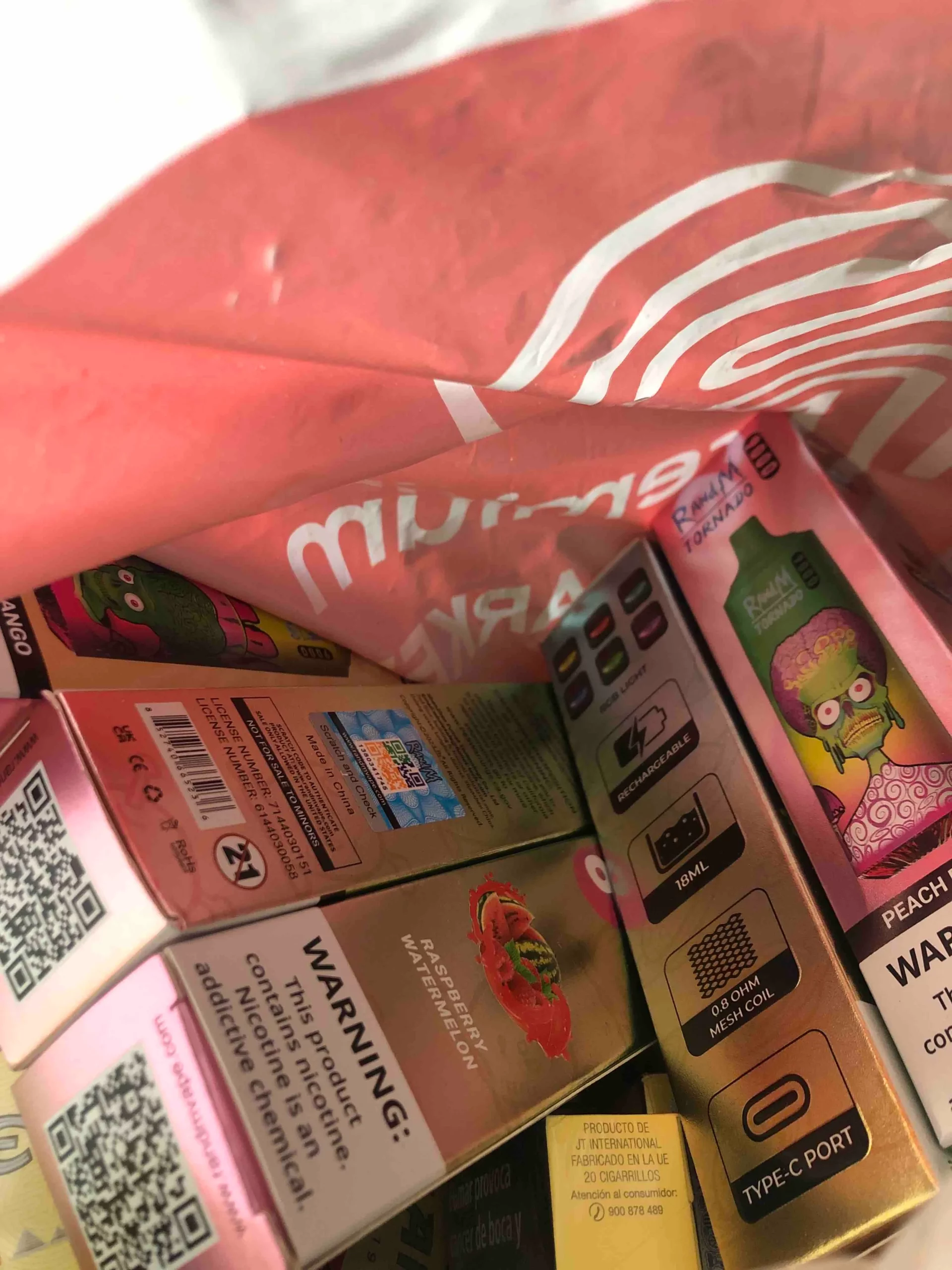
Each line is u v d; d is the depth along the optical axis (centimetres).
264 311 25
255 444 30
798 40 24
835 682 44
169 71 19
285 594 47
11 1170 37
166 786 36
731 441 50
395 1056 35
